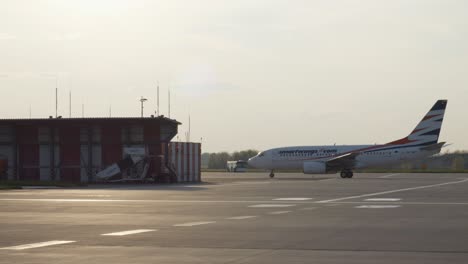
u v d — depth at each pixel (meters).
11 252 15.98
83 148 71.50
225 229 21.05
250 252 15.84
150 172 69.19
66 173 71.69
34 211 29.16
